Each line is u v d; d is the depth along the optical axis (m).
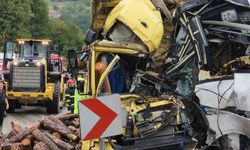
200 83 10.06
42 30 73.38
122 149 9.25
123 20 11.12
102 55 10.25
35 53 24.48
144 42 10.90
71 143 11.88
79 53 10.73
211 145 10.03
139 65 10.75
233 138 9.83
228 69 10.94
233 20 10.91
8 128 17.42
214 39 11.16
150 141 9.40
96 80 10.00
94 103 8.36
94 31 12.43
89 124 8.34
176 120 9.62
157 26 11.08
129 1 11.42
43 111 24.73
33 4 71.75
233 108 9.84
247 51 11.02
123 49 10.31
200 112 9.95
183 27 11.28
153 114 9.66
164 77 10.83
